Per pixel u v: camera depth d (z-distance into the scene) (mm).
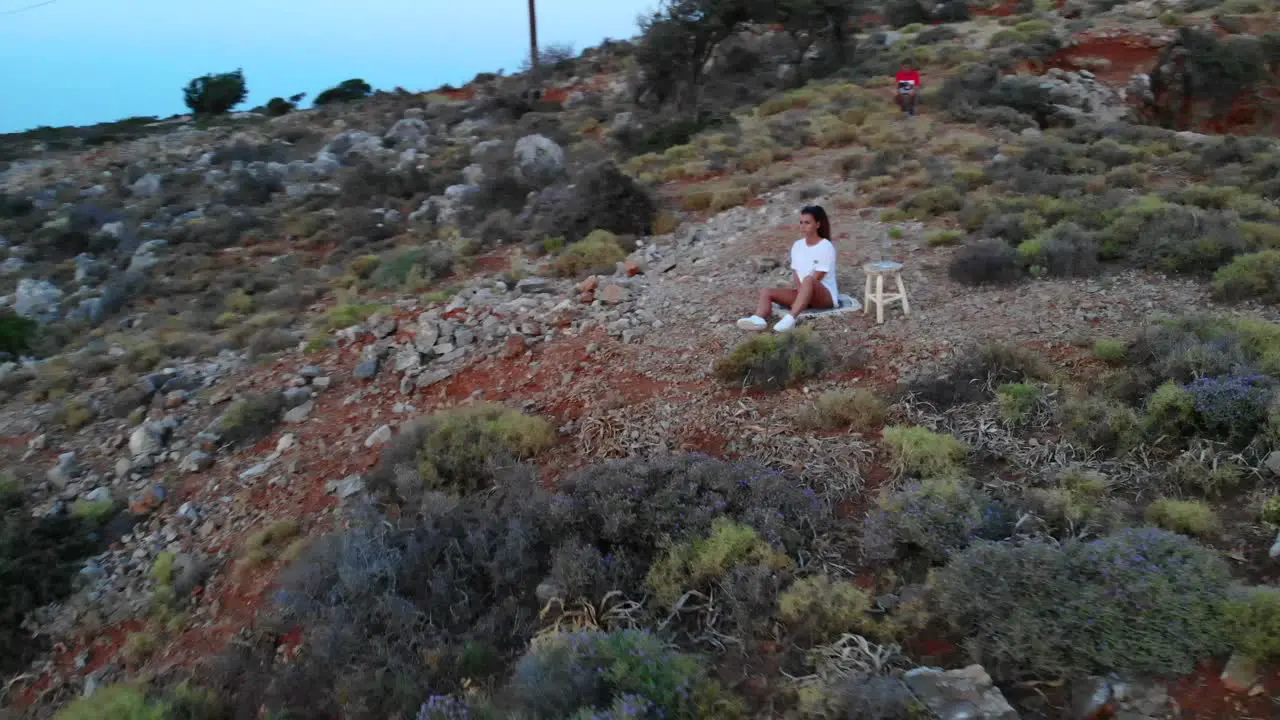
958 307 7602
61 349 13125
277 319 11586
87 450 8531
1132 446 4996
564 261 11047
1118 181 11500
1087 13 32031
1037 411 5539
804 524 4746
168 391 9336
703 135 19422
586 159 20250
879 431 5652
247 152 29688
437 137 28250
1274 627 3168
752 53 31531
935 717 3168
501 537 5027
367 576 4875
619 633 3754
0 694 5887
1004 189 11516
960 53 26344
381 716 4113
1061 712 3234
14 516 7141
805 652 3770
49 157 34594
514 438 6223
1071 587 3555
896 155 14227
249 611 5590
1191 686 3180
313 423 7785
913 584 4121
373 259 14039
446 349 8492
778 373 6535
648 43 26516
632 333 7957
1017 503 4547
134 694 4770
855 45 29484
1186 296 7344
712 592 4301
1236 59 23375
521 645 4344
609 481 5141
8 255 20234
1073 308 7246
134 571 6543
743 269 9562
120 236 20047
